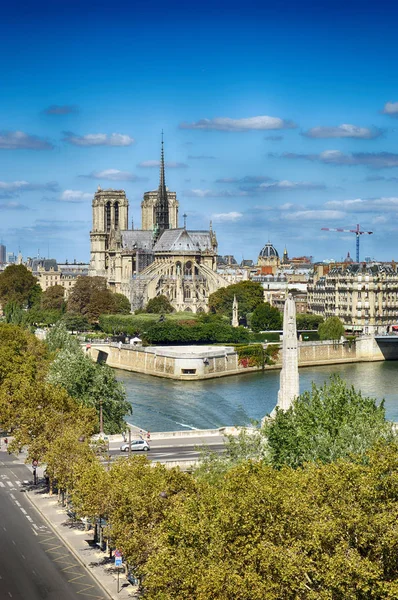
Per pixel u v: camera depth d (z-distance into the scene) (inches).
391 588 4758.9
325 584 5009.8
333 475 5713.6
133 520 6501.0
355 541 5246.1
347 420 7554.1
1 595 6505.9
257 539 5349.4
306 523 5339.6
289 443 7583.7
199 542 5595.5
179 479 6697.8
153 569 5551.2
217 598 5157.5
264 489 5502.0
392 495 5403.5
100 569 7017.7
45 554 7367.1
